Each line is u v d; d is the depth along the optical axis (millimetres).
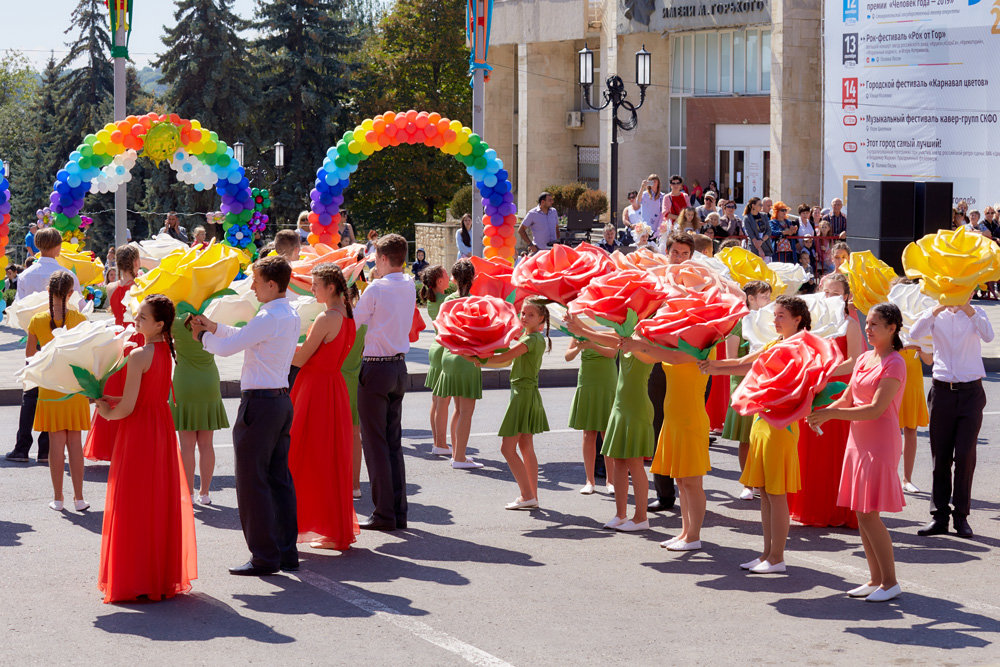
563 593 6934
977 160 27141
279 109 55875
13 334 19406
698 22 39438
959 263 8250
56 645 5922
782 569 7457
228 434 11992
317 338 7684
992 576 7355
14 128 76688
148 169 55844
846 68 29531
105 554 6719
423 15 56625
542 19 46812
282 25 55594
